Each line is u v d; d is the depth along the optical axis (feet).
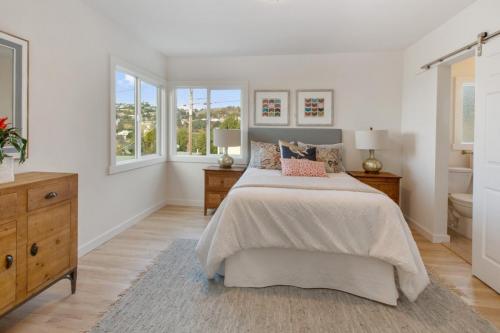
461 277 8.02
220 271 7.77
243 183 8.49
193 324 5.86
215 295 6.93
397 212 6.93
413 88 12.68
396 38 12.00
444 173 10.80
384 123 14.06
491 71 7.43
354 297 6.93
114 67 10.59
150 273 8.00
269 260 7.39
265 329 5.74
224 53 14.37
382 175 12.59
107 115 10.36
